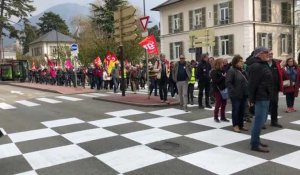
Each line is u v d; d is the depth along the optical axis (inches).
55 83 1315.2
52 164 275.7
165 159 274.4
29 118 475.2
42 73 1489.9
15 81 1749.5
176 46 1587.1
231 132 350.6
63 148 317.1
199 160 269.1
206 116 435.8
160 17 1660.9
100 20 1936.5
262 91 279.6
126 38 642.2
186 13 1517.0
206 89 495.5
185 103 478.6
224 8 1366.9
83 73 1067.9
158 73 543.8
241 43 1306.6
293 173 237.0
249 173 239.3
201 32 1051.3
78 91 852.6
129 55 1553.9
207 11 1424.7
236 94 347.3
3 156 301.6
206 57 491.8
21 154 305.0
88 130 383.2
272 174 236.2
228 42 1354.6
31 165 275.3
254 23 1295.5
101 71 908.6
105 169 259.3
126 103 561.0
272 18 1353.3
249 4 1280.8
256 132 285.4
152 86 658.8
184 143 316.8
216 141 319.6
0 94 892.0
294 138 323.0
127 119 434.3
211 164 259.4
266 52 280.4
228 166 253.9
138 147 309.4
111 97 643.5
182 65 482.3
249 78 283.4
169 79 623.2
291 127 367.2
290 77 450.3
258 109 282.4
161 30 1659.7
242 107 353.4
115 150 303.6
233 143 311.3
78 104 596.7
